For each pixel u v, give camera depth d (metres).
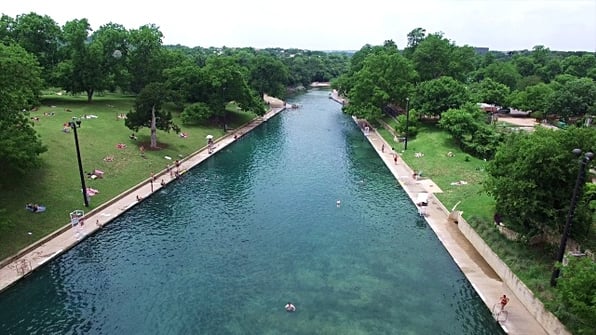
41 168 61.56
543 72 177.75
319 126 125.56
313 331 36.03
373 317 37.94
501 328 35.44
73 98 117.06
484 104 128.25
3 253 44.41
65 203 56.06
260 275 44.59
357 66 168.00
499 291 40.53
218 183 72.56
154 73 122.94
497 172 45.44
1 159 49.66
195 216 58.91
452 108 97.75
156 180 71.44
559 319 32.47
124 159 74.69
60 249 47.03
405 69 116.06
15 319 37.38
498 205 44.47
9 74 50.25
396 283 43.22
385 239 52.78
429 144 90.19
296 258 48.12
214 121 113.94
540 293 35.94
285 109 158.25
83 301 39.91
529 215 41.38
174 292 41.53
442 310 38.94
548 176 39.56
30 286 41.50
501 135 80.75
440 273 45.00
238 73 113.81
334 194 68.06
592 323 28.69
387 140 102.56
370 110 113.31
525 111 129.00
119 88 137.88
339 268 46.06
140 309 38.94
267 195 67.38
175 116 110.38
